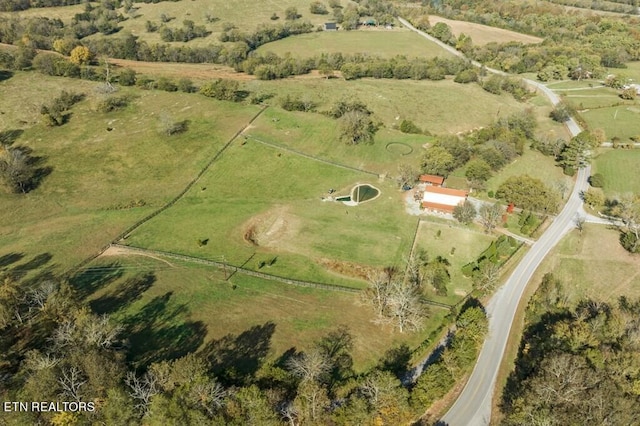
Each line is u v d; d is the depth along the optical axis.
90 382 61.72
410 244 108.69
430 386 68.88
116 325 80.44
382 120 171.50
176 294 90.44
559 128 177.62
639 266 106.00
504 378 77.75
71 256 100.06
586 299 97.50
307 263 101.81
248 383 67.81
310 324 84.69
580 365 68.44
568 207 127.69
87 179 125.75
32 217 111.94
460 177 137.25
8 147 130.88
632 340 79.19
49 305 75.62
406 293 83.38
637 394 69.06
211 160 136.88
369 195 127.62
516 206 124.31
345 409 63.41
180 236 108.62
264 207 121.31
